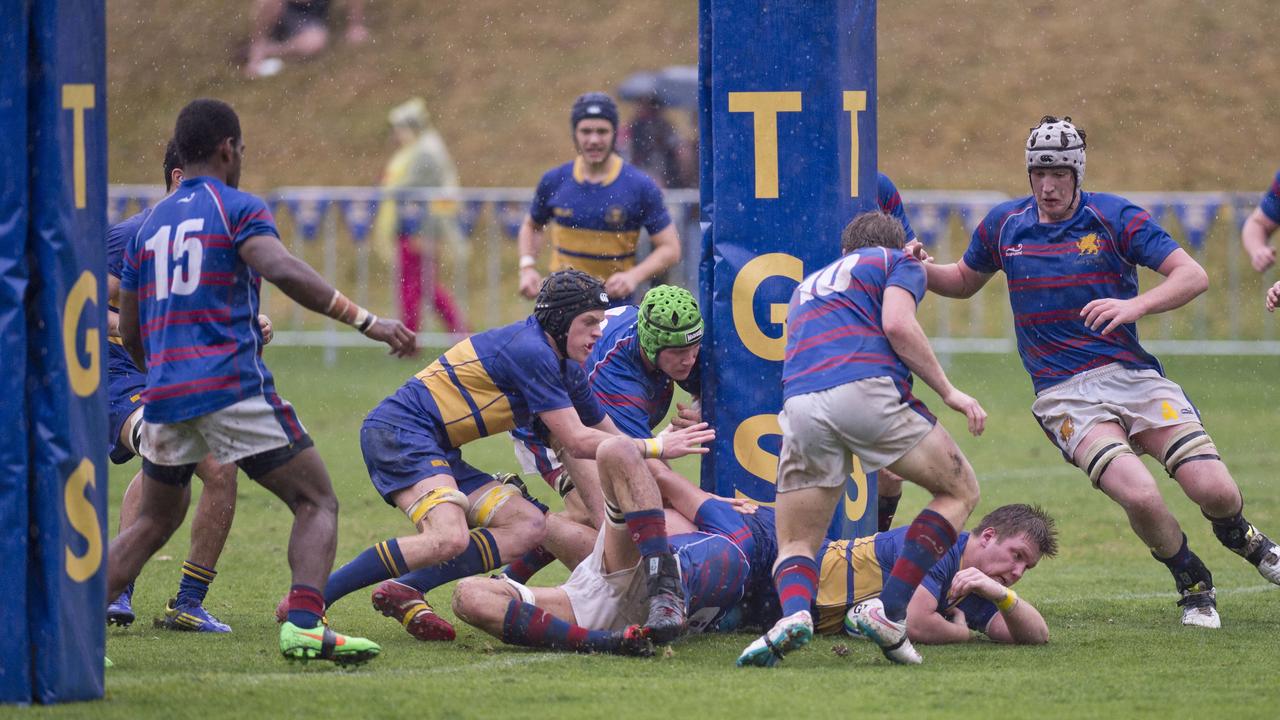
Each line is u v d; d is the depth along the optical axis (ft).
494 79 300.40
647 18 313.12
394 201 198.59
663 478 67.87
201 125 58.49
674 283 193.06
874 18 74.33
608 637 62.44
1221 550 97.86
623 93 236.22
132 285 59.21
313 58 310.45
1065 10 307.37
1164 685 56.08
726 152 70.38
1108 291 74.64
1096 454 73.20
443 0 323.57
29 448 49.96
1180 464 73.67
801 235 69.97
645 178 123.95
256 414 56.08
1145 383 74.64
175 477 59.88
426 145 213.66
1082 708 51.80
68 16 50.55
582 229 124.26
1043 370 76.28
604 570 64.69
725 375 70.69
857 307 60.70
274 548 96.07
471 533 68.28
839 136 70.18
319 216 199.93
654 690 54.29
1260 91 285.43
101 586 51.98
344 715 49.73
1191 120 279.08
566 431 66.28
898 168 270.46
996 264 78.38
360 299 202.08
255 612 74.90
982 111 283.38
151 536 61.00
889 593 59.88
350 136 288.71
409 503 67.41
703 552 65.10
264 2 315.37
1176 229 224.53
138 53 311.88
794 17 69.56
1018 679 57.16
